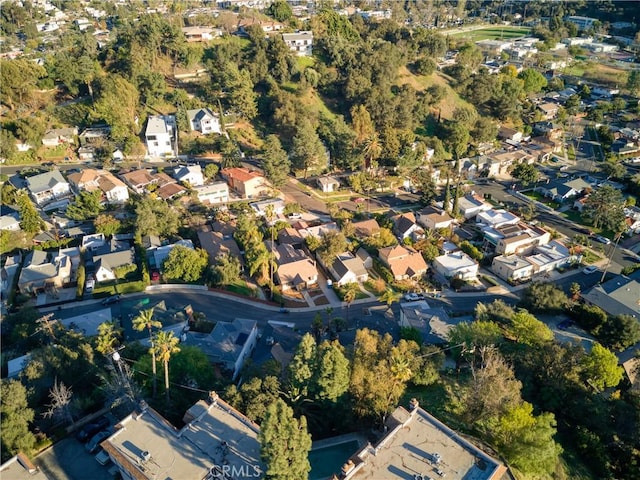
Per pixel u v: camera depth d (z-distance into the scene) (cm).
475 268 9638
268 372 5581
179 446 4044
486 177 14662
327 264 9462
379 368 5175
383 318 8000
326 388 4866
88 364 5372
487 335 6600
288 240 9950
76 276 8469
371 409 4959
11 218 9556
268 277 8950
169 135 12988
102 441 4375
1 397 4481
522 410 4659
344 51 16588
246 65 15175
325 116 15050
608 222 11494
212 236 9619
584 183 13312
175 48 15162
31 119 12025
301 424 3850
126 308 7544
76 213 9944
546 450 4369
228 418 4369
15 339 6338
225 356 6400
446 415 5278
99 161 12331
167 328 6875
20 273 8238
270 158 11825
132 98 13000
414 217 11256
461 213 11888
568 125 18212
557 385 5806
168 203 10662
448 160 15038
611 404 5862
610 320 7875
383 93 15188
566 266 10244
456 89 17850
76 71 13425
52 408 4784
